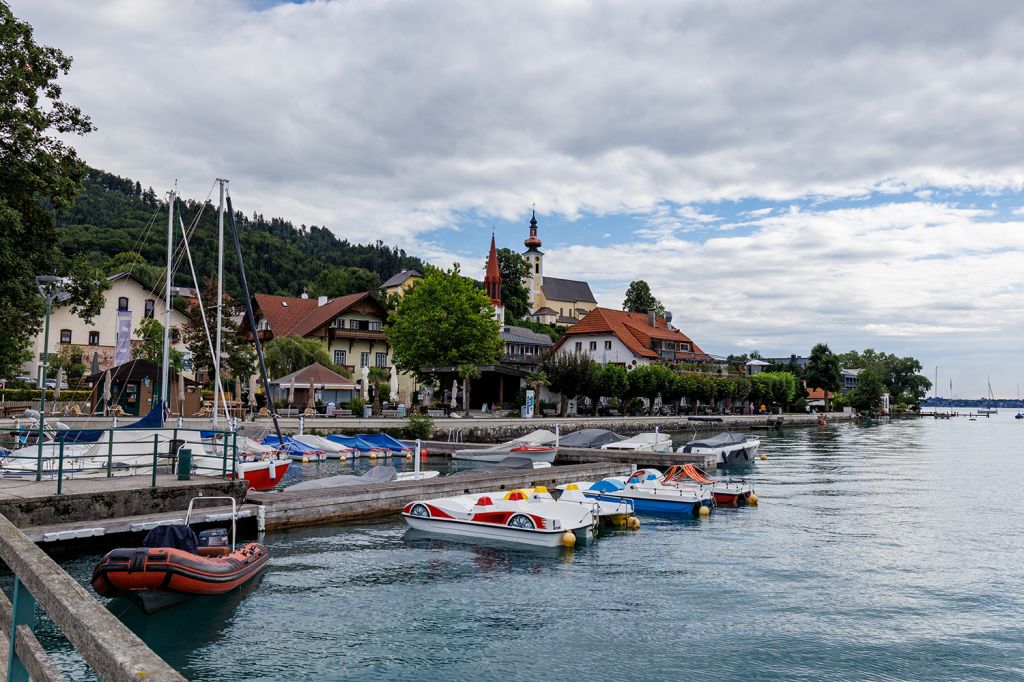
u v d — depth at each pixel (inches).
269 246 7859.3
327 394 2642.7
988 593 688.4
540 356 3545.8
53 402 1962.4
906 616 622.2
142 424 1098.1
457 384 3132.4
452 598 656.4
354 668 498.3
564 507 911.7
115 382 1991.9
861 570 768.3
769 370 5182.1
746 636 571.2
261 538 857.5
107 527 719.1
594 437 1998.0
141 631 552.4
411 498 1042.7
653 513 1120.2
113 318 2849.4
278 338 2630.4
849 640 564.7
